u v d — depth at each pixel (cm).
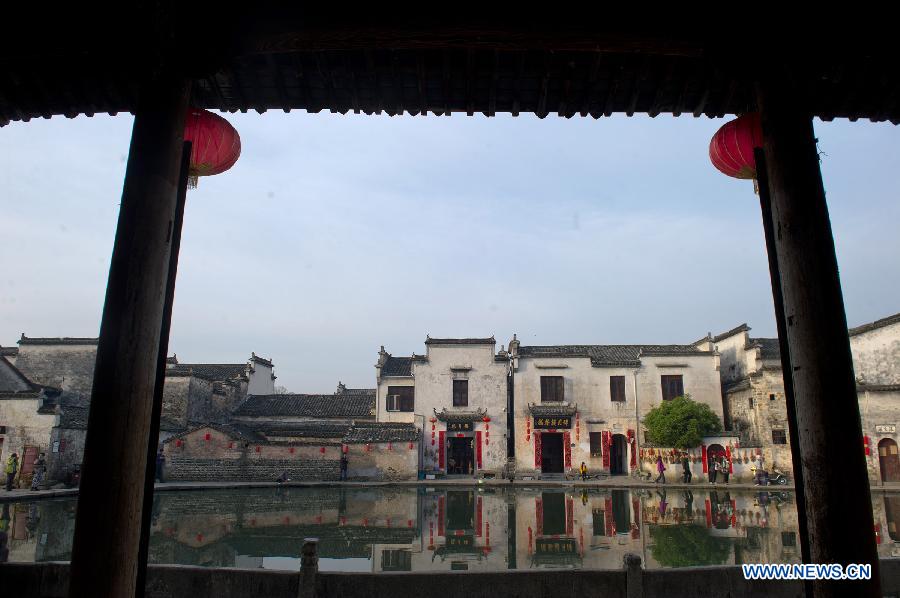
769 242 422
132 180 389
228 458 3466
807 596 372
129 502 350
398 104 535
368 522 2042
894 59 452
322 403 4456
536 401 4025
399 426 3888
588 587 809
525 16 429
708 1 427
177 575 811
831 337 373
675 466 3500
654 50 433
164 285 390
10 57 446
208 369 4709
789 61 421
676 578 812
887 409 3106
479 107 541
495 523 2031
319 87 514
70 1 423
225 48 423
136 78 447
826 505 356
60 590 796
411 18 426
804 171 402
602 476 3856
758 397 3581
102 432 348
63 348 3872
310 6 426
